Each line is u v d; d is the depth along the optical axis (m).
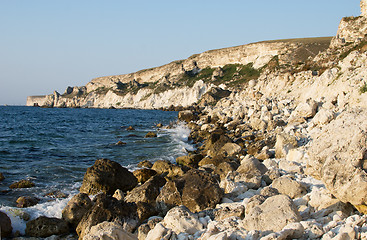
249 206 6.81
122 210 8.14
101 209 8.13
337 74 25.19
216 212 7.37
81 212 8.87
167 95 138.88
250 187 9.47
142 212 8.38
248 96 45.97
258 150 16.06
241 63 139.62
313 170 6.64
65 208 8.96
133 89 167.75
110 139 26.55
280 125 21.94
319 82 25.95
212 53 153.25
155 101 141.50
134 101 158.25
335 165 5.96
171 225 6.79
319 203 6.65
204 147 20.44
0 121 48.59
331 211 6.28
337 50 47.75
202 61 156.00
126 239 6.32
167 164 13.96
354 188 5.57
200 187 8.71
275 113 25.53
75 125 43.44
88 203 9.09
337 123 6.74
